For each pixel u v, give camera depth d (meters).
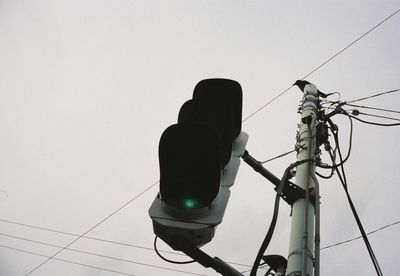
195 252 2.69
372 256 4.12
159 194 2.71
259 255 3.01
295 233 3.52
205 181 2.61
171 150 2.69
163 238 2.62
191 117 3.04
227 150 2.91
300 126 5.05
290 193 3.79
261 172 4.07
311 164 4.12
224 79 3.42
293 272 3.25
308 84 6.27
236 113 3.29
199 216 2.55
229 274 2.80
